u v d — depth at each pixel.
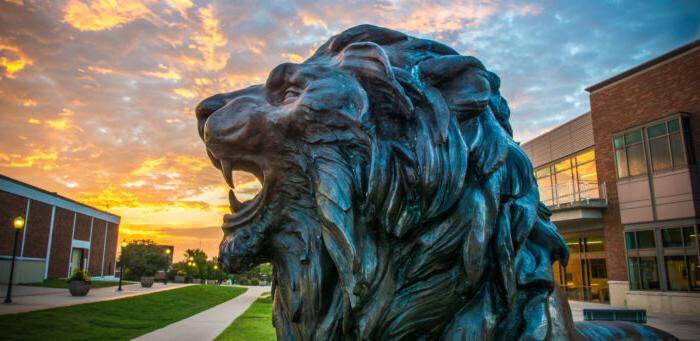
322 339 0.94
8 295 13.25
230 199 1.04
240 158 1.01
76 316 10.38
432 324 0.91
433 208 0.87
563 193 21.91
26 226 28.80
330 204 0.88
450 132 0.89
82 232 37.88
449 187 0.87
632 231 18.00
